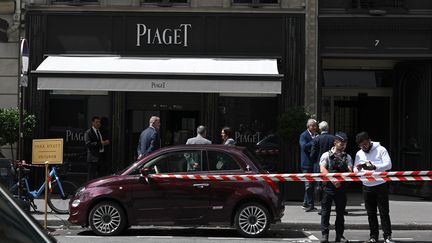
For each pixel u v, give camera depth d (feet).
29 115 48.67
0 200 9.18
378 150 32.09
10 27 51.31
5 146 51.08
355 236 35.99
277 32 51.13
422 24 50.67
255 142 51.24
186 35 51.37
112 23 51.37
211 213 33.58
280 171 50.39
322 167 32.96
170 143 51.98
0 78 51.55
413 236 36.17
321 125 42.09
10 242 8.71
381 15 50.52
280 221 36.14
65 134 51.44
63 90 50.44
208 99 51.13
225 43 51.29
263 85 45.60
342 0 51.06
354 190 57.11
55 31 51.39
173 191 33.65
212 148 34.58
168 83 45.91
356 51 51.11
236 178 33.55
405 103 54.13
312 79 50.83
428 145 51.01
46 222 36.78
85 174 51.03
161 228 38.52
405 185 53.16
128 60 50.31
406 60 53.31
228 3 51.13
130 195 33.76
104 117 51.60
